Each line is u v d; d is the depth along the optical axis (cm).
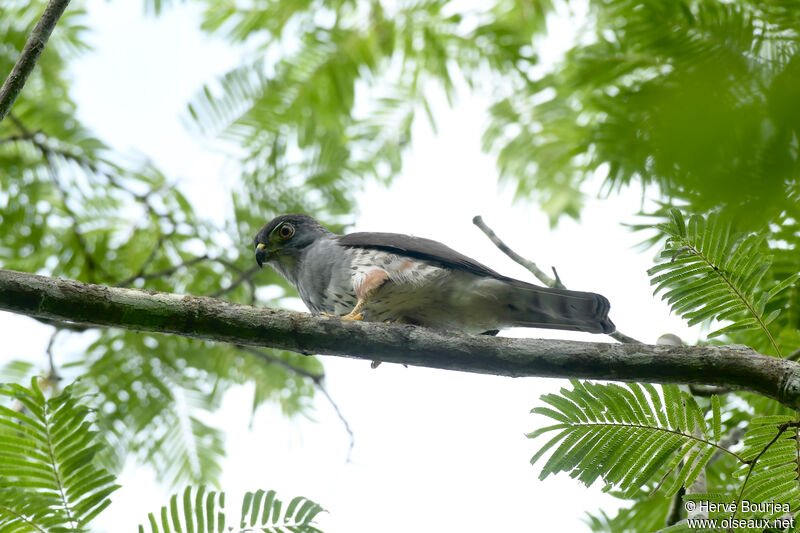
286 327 728
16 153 1217
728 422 816
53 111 1206
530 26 1219
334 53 1163
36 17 1171
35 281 688
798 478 615
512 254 941
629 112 368
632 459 633
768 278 746
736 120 305
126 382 1122
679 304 673
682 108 317
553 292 922
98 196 1238
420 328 743
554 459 639
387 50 1171
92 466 639
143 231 1238
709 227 646
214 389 1159
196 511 609
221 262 1202
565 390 641
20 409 857
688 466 637
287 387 1195
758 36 521
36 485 629
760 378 656
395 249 1061
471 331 1062
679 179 325
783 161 305
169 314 711
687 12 591
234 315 722
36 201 1223
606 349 706
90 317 697
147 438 1103
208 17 1188
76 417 643
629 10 659
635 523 823
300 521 613
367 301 1033
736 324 670
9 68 1156
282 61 1169
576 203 1176
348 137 1226
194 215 1222
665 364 684
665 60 584
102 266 1236
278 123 1155
